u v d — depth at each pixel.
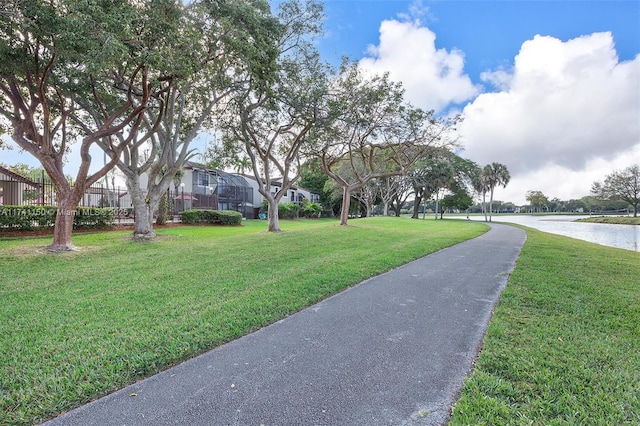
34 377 3.06
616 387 2.87
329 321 4.58
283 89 14.55
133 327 4.23
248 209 42.38
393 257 9.55
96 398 2.80
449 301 5.51
